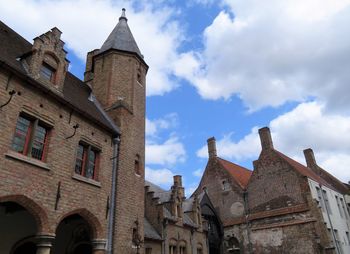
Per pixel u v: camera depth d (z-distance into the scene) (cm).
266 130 3086
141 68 1911
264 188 2883
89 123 1296
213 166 3444
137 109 1736
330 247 2291
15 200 914
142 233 1485
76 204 1122
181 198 2541
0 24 1321
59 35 1295
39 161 1017
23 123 1020
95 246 1189
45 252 958
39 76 1129
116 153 1423
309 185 2603
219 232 3039
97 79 1773
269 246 2630
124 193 1410
